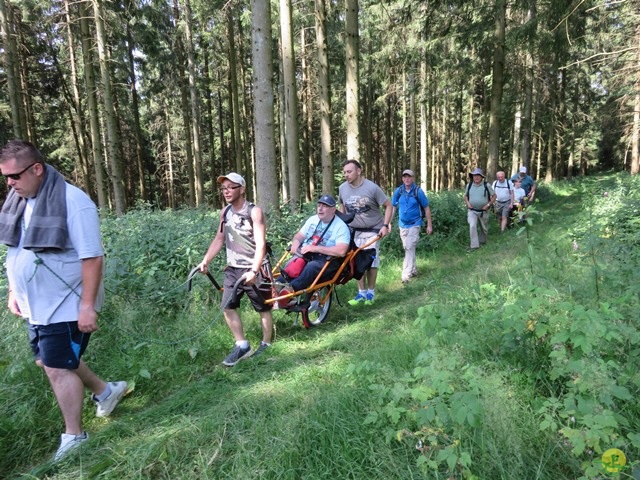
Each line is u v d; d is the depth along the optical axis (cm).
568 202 1516
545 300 246
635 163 1866
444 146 3231
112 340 406
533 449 209
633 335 231
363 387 277
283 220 754
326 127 924
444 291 491
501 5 1164
